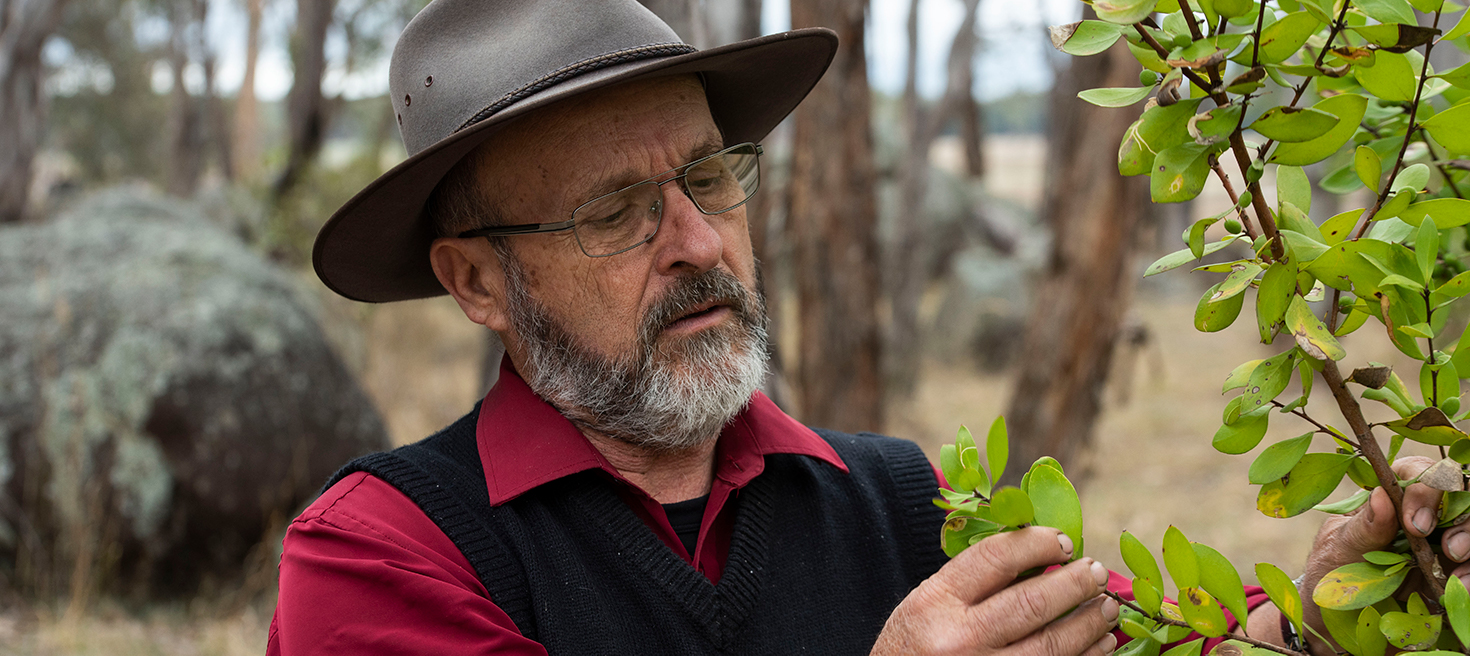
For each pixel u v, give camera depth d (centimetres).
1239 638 84
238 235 614
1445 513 84
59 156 1530
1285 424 456
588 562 102
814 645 104
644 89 103
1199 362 785
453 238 109
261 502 331
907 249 718
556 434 105
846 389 290
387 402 489
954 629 88
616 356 104
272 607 313
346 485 104
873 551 109
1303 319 80
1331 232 83
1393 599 89
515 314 107
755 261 110
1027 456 295
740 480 106
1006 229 1191
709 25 236
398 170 100
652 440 105
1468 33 79
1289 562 346
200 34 1191
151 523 317
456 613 96
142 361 327
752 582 104
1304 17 77
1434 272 96
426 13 106
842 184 284
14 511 308
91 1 1414
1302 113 77
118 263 362
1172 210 1166
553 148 103
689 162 104
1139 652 87
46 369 324
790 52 112
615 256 103
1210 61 76
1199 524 392
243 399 334
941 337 845
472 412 112
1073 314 288
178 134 1193
